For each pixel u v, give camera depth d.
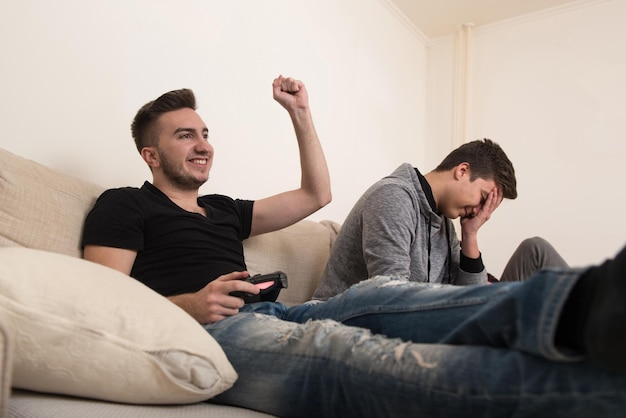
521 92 3.20
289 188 2.16
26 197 0.93
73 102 1.33
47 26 1.27
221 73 1.84
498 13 3.22
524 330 0.50
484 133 3.30
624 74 2.88
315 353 0.70
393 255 1.23
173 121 1.28
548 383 0.48
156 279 1.08
